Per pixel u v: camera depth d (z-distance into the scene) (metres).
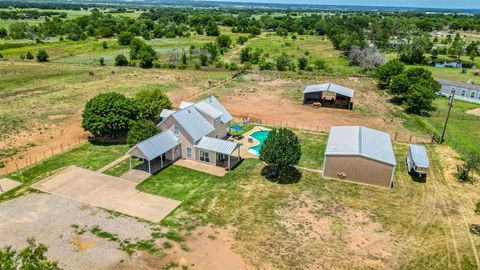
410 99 62.84
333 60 114.06
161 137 41.19
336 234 29.31
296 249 27.39
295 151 36.81
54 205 32.78
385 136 43.81
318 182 37.94
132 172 39.38
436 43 153.75
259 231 29.50
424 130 54.53
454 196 35.66
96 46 131.88
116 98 46.75
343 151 37.97
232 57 115.56
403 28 157.50
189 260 25.95
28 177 37.91
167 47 131.50
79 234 28.66
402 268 25.66
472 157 39.03
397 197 35.25
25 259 16.45
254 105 66.06
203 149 41.19
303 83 82.81
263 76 89.38
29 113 59.16
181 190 35.88
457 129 56.16
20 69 93.88
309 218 31.42
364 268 25.58
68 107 62.81
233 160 43.25
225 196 34.81
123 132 48.31
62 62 105.12
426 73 72.56
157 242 27.81
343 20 199.38
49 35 157.12
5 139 48.38
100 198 34.09
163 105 51.84
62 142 48.12
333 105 66.44
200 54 105.44
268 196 34.97
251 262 25.94
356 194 35.69
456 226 30.69
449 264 26.09
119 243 27.64
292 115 60.88
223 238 28.52
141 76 88.06
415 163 38.84
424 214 32.41
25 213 31.39
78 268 24.92
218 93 73.50
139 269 24.97
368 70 95.00
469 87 74.69
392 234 29.47
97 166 40.59
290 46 141.00
